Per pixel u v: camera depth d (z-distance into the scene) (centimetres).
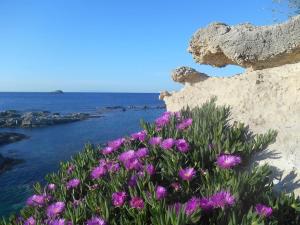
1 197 1975
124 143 467
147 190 341
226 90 567
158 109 10825
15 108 12238
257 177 349
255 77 552
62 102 17438
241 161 402
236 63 612
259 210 300
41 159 3098
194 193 346
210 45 608
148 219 313
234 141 423
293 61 572
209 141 419
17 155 3312
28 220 351
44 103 16325
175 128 469
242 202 322
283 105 500
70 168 442
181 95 631
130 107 11956
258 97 521
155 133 468
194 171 357
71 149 3556
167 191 344
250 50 569
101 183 379
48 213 350
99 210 327
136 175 359
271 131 448
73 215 326
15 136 4328
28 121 5712
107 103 16038
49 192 415
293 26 552
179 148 397
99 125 5753
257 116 495
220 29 599
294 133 444
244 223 276
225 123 478
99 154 478
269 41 562
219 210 303
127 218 324
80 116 7275
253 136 457
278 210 319
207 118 477
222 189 315
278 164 407
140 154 399
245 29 584
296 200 328
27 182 2322
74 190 396
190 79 646
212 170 385
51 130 5222
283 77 538
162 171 369
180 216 273
